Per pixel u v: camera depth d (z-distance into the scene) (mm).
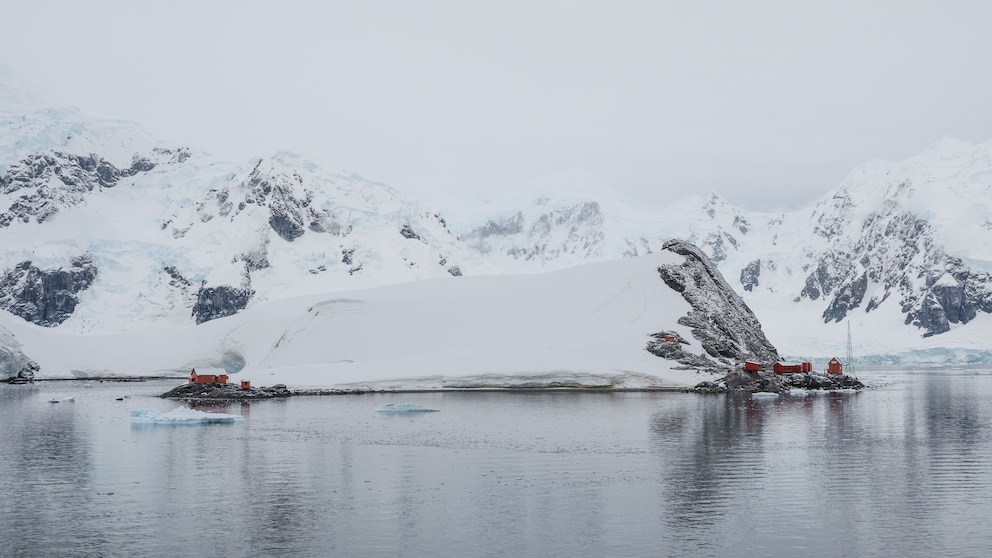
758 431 90438
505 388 160750
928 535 46312
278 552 44344
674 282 192875
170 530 48250
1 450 77438
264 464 69062
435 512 52250
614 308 189250
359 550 44656
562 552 44125
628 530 47969
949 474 63438
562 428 93500
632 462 69438
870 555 43031
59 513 52156
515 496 56500
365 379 165375
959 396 150250
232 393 148000
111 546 45344
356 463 69438
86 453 75375
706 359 169250
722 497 55812
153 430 93562
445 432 90062
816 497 55531
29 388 188875
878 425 96625
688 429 92312
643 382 158750
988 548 43875
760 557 42969
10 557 43531
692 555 43344
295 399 142750
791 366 176000
